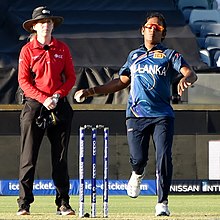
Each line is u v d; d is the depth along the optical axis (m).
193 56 73.25
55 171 32.41
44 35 31.86
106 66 68.06
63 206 32.53
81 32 75.19
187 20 87.00
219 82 66.62
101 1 79.81
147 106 31.44
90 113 62.50
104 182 29.98
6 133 62.09
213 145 62.66
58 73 31.98
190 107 62.56
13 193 61.94
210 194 62.47
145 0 80.31
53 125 31.98
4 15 77.12
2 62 69.75
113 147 62.06
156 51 31.44
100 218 28.45
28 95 31.89
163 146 31.17
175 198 57.94
